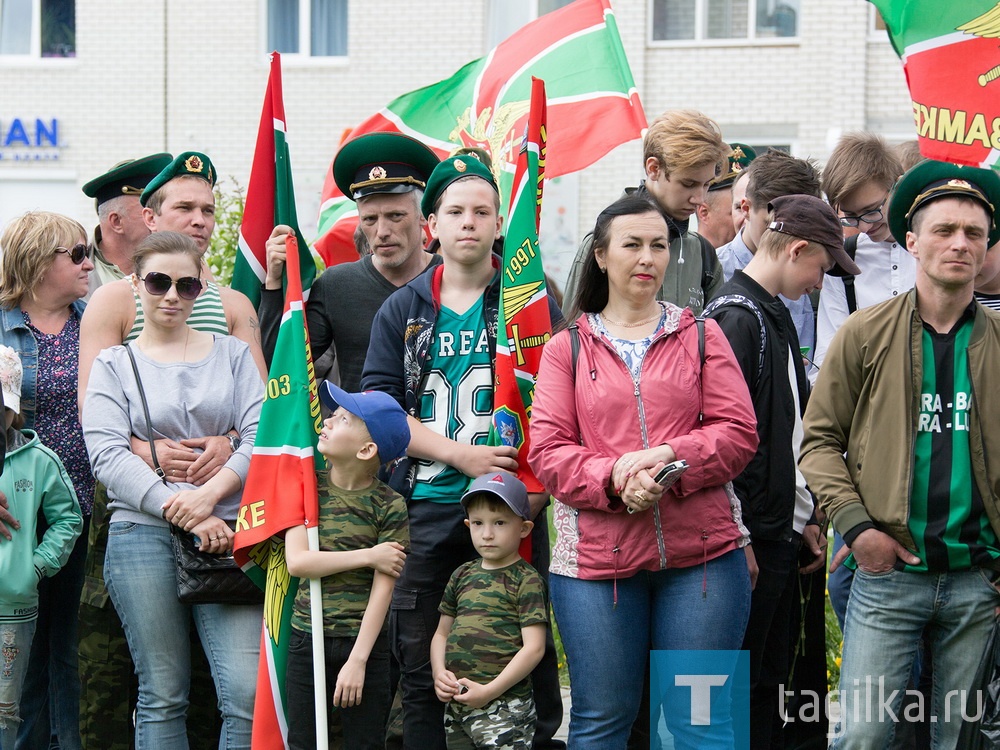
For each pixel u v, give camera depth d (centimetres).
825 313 740
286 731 586
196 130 2203
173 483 599
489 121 859
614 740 550
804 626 674
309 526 570
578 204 2080
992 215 576
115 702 636
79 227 718
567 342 566
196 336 632
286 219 665
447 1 2128
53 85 2220
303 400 588
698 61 2070
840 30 2017
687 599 543
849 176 729
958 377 557
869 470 567
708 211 848
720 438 534
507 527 593
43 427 693
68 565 698
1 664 642
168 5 2195
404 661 619
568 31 842
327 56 2194
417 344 616
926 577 558
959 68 576
